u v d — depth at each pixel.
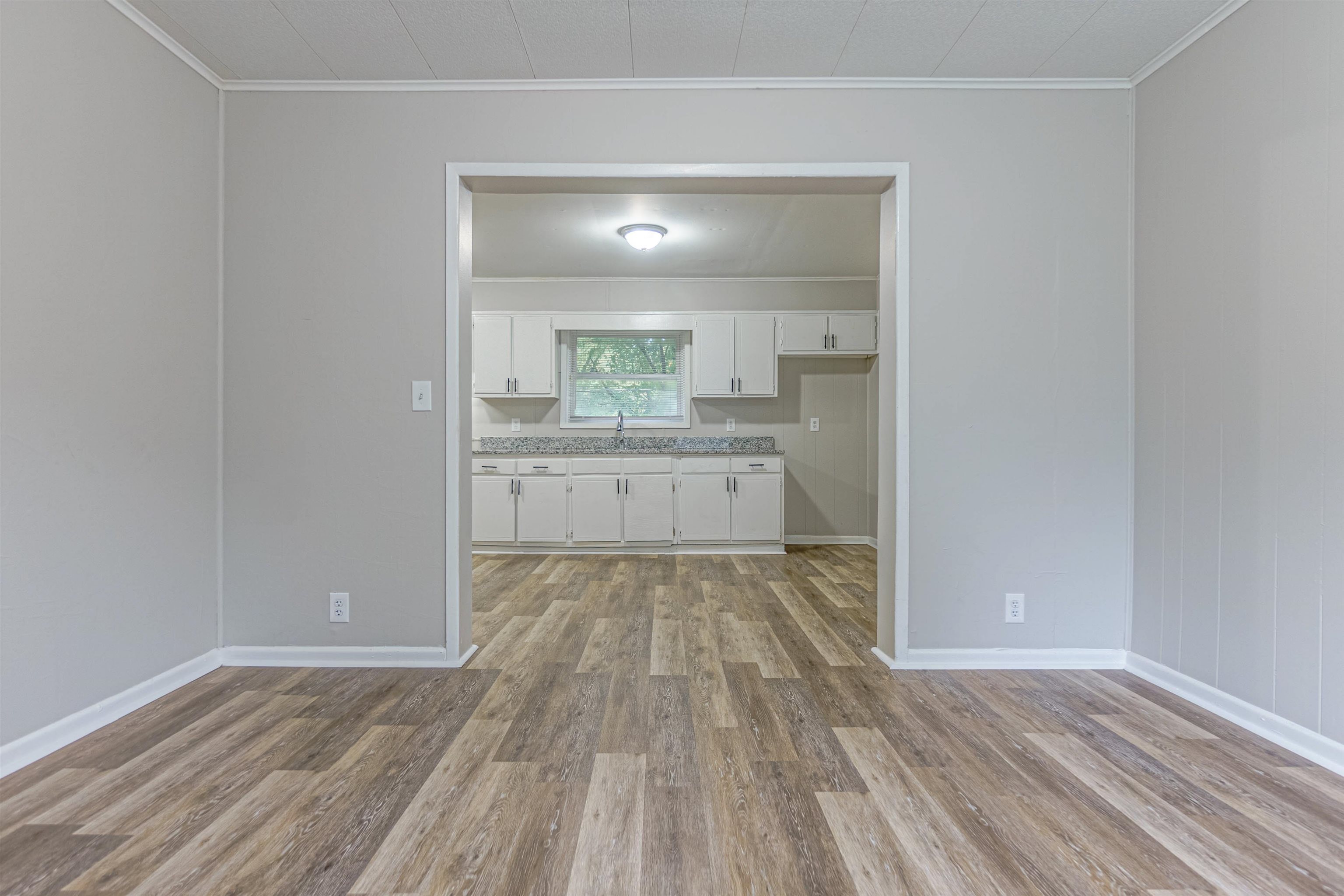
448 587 2.52
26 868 1.30
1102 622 2.53
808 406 5.79
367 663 2.52
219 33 2.19
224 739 1.89
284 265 2.51
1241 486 2.03
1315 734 1.80
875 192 2.67
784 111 2.52
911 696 2.25
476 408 5.75
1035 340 2.52
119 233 2.04
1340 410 1.74
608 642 2.87
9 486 1.71
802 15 2.10
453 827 1.46
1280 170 1.90
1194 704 2.18
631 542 5.12
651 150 2.51
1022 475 2.53
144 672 2.15
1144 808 1.55
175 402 2.28
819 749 1.85
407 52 2.31
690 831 1.45
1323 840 1.42
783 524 5.20
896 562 2.53
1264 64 1.94
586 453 5.11
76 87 1.89
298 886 1.26
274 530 2.52
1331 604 1.76
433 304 2.51
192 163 2.35
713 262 5.01
